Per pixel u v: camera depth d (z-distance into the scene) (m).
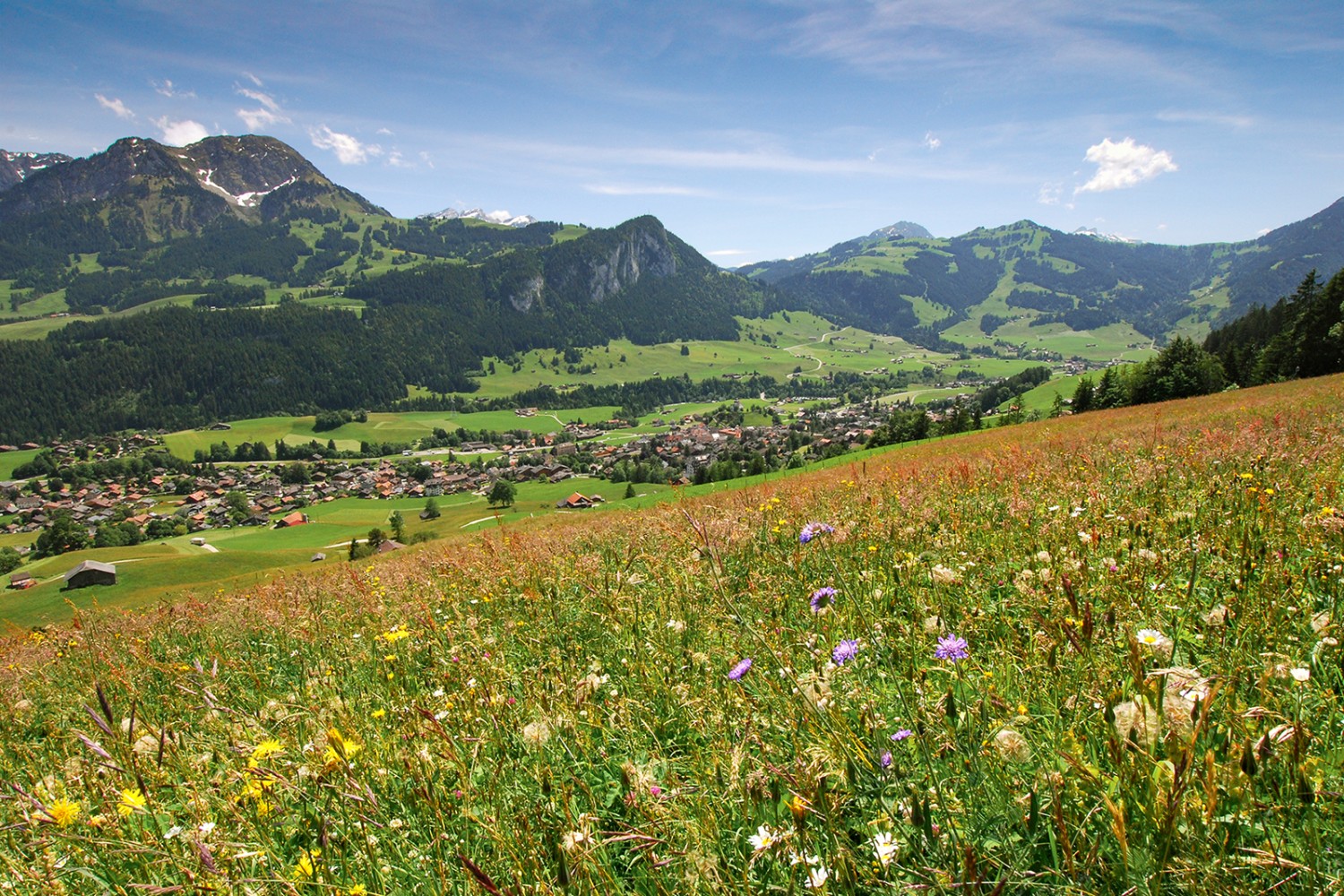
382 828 2.38
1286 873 1.50
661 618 4.30
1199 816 1.55
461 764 2.47
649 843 1.98
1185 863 1.48
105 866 2.35
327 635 5.83
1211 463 6.57
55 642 8.76
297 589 8.79
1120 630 2.51
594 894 1.93
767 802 2.21
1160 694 1.66
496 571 6.44
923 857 1.83
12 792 2.46
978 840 1.86
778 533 5.91
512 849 2.09
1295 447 6.70
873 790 2.11
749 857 2.08
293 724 3.34
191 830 2.34
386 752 2.93
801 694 2.36
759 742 2.33
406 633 4.61
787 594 4.29
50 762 3.93
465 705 3.18
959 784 2.04
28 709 5.64
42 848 2.41
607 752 2.95
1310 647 2.33
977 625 3.15
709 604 4.27
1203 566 3.41
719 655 3.58
